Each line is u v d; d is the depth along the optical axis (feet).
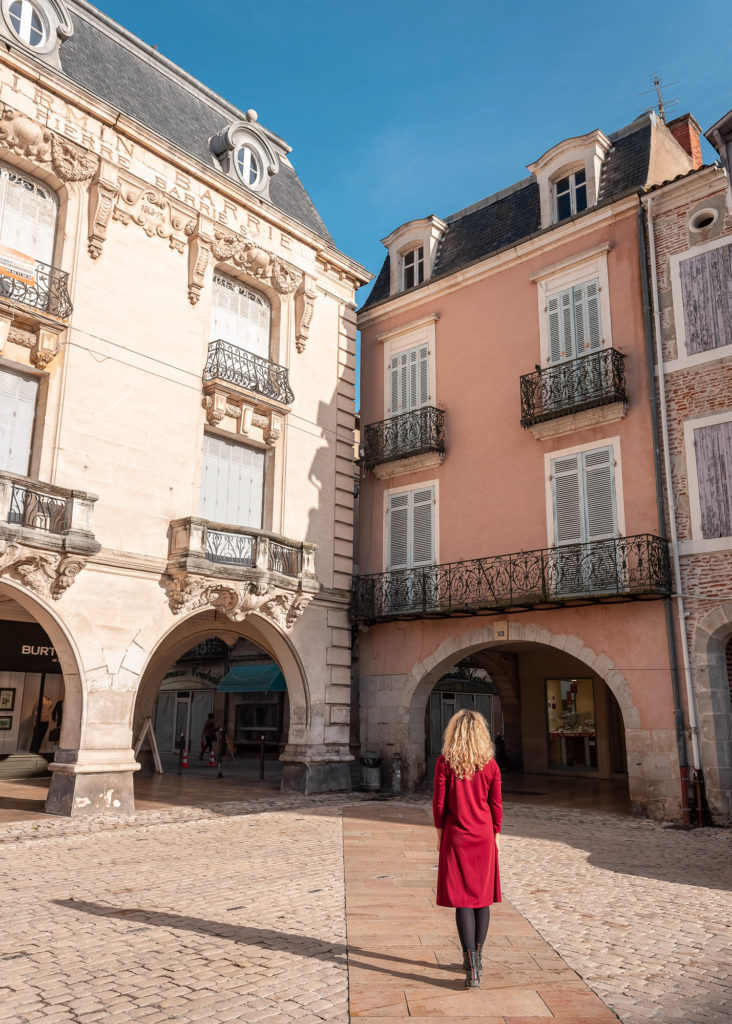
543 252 59.31
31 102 47.29
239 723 95.25
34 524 42.98
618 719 72.64
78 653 44.68
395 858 31.83
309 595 57.72
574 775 73.56
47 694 65.46
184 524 50.21
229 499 56.95
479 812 17.61
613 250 54.95
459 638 58.34
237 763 85.10
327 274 66.08
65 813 43.19
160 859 31.48
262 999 15.88
